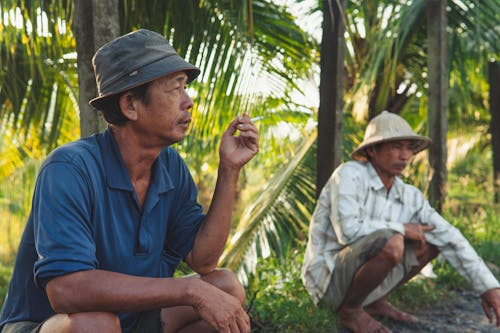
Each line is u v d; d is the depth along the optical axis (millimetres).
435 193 5117
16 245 8117
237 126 2238
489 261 5094
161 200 2072
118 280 1751
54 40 4125
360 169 3451
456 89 7340
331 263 3387
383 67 6297
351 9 6367
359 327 3314
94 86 2801
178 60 1901
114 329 1740
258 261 4664
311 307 3553
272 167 6469
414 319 3623
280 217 5035
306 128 5855
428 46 5137
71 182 1813
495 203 8539
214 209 2195
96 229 1884
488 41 6035
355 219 3301
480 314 3889
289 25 5117
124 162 1957
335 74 3938
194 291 1823
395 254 3129
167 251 2273
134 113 1901
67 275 1718
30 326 1847
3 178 6875
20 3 3842
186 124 1961
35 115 5867
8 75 5352
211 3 4383
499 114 8797
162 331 2139
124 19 4094
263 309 3572
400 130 3359
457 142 11133
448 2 5996
